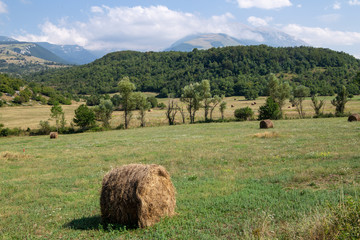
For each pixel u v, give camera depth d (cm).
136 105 6594
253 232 568
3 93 12662
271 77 6888
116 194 730
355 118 3856
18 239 689
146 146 2684
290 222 629
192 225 688
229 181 1133
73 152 2602
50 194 1138
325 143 1953
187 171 1455
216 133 3556
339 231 461
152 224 721
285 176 1100
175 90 16562
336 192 811
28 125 6806
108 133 4909
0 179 1538
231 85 15512
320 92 13200
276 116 5753
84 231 712
